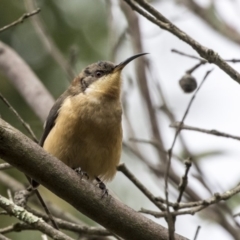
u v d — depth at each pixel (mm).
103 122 9281
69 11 13102
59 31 13031
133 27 12102
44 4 13117
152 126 11586
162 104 11758
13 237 11547
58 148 9281
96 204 7387
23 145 6992
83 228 9078
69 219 10570
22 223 8617
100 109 9328
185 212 7824
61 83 13156
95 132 9250
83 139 9242
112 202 7453
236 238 10375
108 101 9477
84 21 13055
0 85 13008
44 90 11953
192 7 12773
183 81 8969
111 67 9961
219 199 7992
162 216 7809
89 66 10102
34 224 8062
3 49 12500
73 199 7344
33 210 9203
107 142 9352
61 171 7234
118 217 7438
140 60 11945
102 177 9711
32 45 13453
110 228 7500
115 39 12039
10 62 12305
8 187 10602
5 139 6879
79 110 9266
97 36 12992
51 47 11516
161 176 11055
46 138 9617
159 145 10656
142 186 8312
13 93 13031
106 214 7418
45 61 13328
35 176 7156
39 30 11648
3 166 8547
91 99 9391
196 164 11023
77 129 9211
